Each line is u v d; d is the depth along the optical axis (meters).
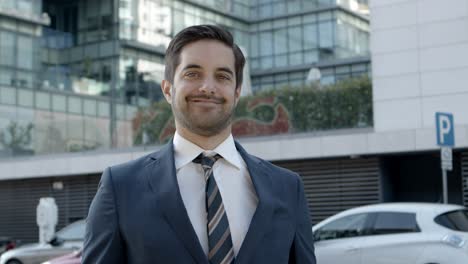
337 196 17.39
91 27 33.91
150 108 21.80
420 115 16.23
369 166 17.05
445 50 16.05
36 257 13.55
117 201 2.22
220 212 2.25
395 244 9.37
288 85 19.14
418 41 16.42
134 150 21.41
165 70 2.47
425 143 15.95
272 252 2.24
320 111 18.33
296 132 18.50
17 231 23.80
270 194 2.34
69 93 30.45
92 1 34.09
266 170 2.44
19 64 31.17
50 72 31.95
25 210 23.70
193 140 2.35
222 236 2.21
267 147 18.17
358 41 33.72
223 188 2.31
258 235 2.22
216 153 2.34
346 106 18.03
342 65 32.69
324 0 34.44
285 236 2.31
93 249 2.20
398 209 9.66
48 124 25.03
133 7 33.75
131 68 33.00
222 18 36.56
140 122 21.94
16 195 23.98
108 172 2.31
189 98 2.30
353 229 9.89
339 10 34.12
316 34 34.31
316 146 17.38
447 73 15.98
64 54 33.75
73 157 22.36
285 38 35.22
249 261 2.18
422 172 17.42
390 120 16.61
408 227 9.44
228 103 2.32
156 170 2.29
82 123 24.14
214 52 2.32
